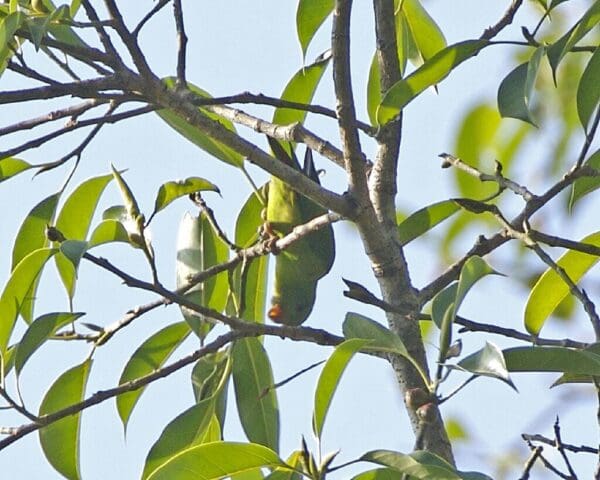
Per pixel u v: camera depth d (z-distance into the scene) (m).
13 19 6.34
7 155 7.39
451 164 7.94
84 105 7.61
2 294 7.25
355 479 6.01
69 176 8.52
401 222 8.72
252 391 8.38
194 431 7.74
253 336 7.59
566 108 8.40
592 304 7.03
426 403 5.94
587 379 7.20
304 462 5.87
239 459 6.30
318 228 8.35
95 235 7.08
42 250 7.24
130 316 8.09
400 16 8.85
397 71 7.93
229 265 8.43
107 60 6.91
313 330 7.50
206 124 7.20
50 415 7.02
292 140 7.91
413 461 5.71
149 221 7.22
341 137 7.15
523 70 6.49
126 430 8.47
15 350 7.48
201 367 8.73
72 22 6.64
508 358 6.04
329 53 8.58
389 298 7.63
